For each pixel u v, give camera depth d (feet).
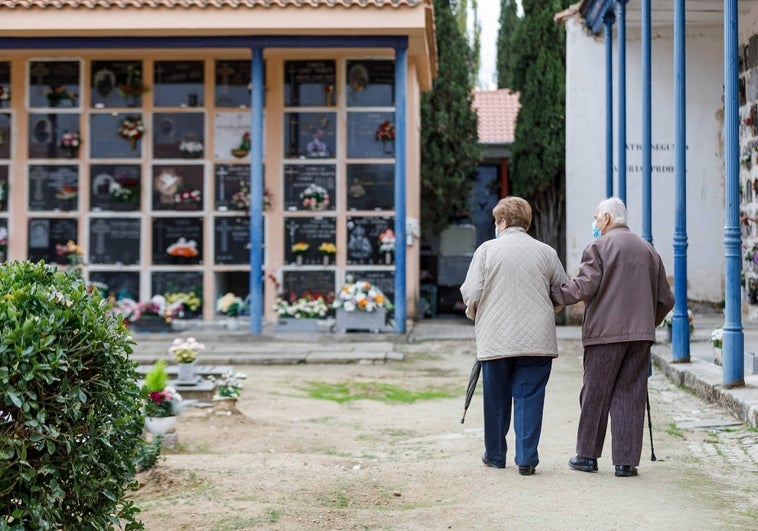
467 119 65.62
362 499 17.31
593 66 53.47
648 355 18.35
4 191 53.31
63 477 11.32
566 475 18.43
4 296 10.97
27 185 53.42
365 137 52.90
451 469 19.45
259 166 48.19
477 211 71.36
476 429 25.07
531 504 16.17
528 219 19.22
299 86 53.11
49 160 53.36
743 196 48.26
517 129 60.23
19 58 53.42
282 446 23.66
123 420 11.88
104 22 47.39
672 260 52.13
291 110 53.06
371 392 32.81
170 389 23.47
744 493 16.84
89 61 53.36
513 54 60.54
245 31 47.50
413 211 56.44
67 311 11.19
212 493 17.84
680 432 23.20
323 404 30.32
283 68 53.11
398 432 25.44
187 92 53.42
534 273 18.49
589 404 18.60
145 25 47.21
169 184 53.26
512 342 18.31
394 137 52.54
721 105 52.34
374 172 52.80
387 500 17.21
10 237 53.31
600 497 16.55
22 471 10.58
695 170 52.44
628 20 49.55
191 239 53.21
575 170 53.52
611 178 44.37
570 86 53.57
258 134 48.26
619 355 18.21
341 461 20.92
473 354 43.14
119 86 53.31
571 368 36.81
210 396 28.32
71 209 53.31
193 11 47.26
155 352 42.01
